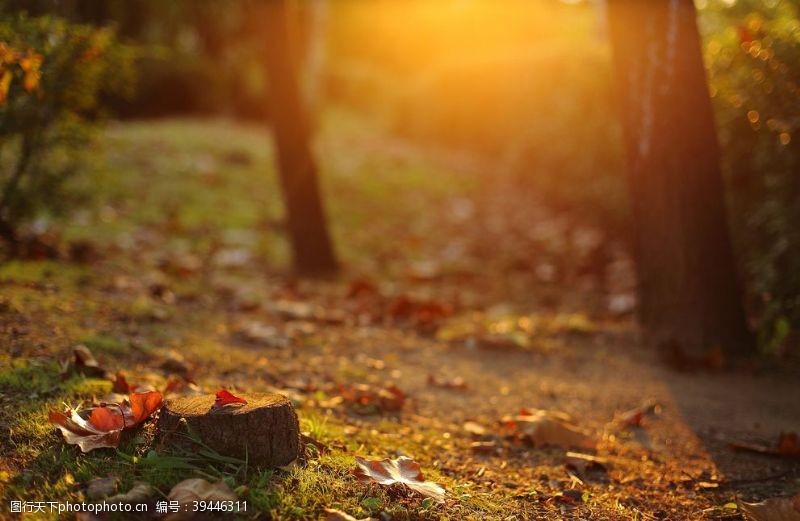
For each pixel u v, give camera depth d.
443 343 5.39
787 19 5.24
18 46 4.45
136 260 6.71
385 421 3.76
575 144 10.40
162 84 15.35
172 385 3.54
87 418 3.05
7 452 2.75
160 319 4.86
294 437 2.83
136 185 9.29
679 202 5.12
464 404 4.21
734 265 5.24
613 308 6.73
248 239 8.40
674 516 3.02
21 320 4.16
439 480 3.07
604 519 2.93
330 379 4.29
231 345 4.66
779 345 5.40
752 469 3.53
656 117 5.12
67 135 5.45
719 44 5.70
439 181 12.61
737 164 6.33
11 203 5.43
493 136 15.04
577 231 10.09
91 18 9.63
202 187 9.87
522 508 2.94
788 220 5.61
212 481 2.61
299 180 7.57
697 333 5.14
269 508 2.54
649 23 5.09
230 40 17.77
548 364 5.07
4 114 4.89
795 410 4.37
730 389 4.68
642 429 4.03
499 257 9.11
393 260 8.60
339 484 2.77
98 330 4.33
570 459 3.44
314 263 7.65
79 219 7.61
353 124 18.70
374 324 5.78
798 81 4.98
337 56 25.56
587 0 9.93
